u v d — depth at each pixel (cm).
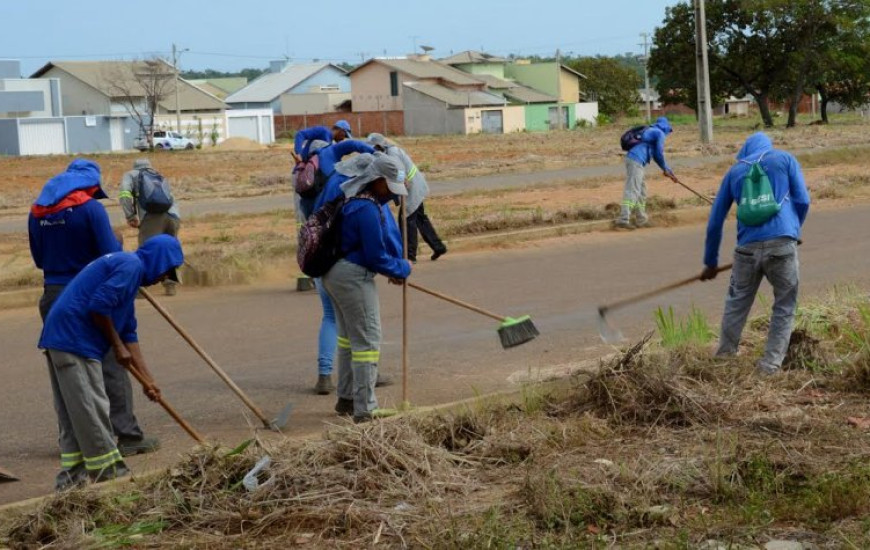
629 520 579
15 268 1673
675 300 1318
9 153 8181
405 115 9794
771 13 7050
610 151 4703
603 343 1098
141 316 1332
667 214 2084
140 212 1452
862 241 1761
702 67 4925
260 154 6053
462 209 2373
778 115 10488
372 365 816
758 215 876
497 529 564
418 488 633
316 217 806
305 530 591
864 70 7381
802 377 852
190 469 665
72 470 706
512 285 1473
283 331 1230
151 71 8812
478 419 743
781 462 651
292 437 791
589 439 725
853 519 568
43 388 1007
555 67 11144
